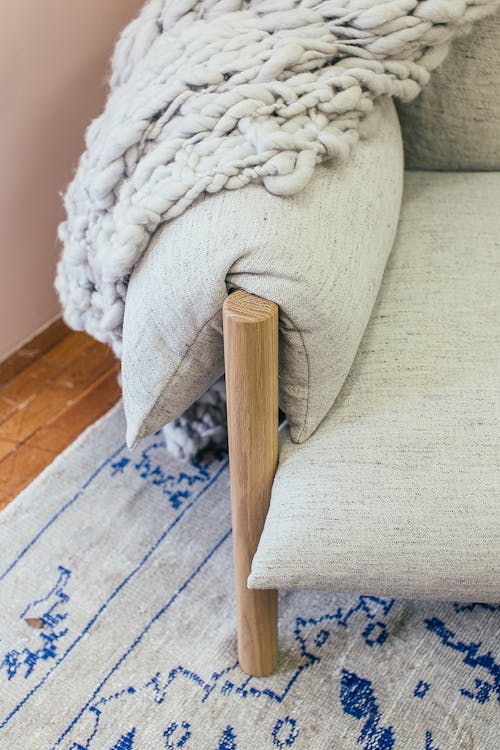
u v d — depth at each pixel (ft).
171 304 2.51
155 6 3.18
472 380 2.69
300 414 2.69
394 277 3.05
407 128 3.62
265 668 3.28
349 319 2.53
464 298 2.94
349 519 2.49
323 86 2.72
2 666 3.37
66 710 3.23
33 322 4.65
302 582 2.57
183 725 3.18
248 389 2.46
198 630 3.48
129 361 2.72
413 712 3.18
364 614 3.50
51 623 3.52
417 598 2.66
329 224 2.57
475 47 3.37
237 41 2.77
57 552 3.77
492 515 2.44
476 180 3.55
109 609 3.56
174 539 3.81
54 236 4.50
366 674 3.30
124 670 3.35
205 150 2.61
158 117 2.79
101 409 4.45
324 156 2.67
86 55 4.20
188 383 2.76
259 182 2.57
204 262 2.43
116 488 4.03
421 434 2.58
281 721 3.17
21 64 3.89
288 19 2.78
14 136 4.03
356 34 2.80
